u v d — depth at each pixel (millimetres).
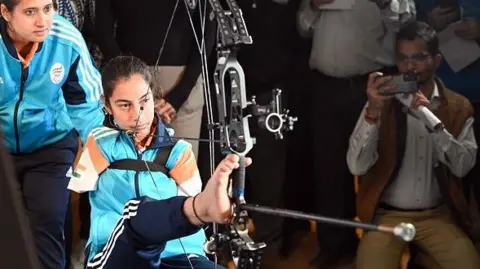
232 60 1646
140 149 1900
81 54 2482
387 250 2955
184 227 1534
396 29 3166
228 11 1687
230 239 1540
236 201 1524
